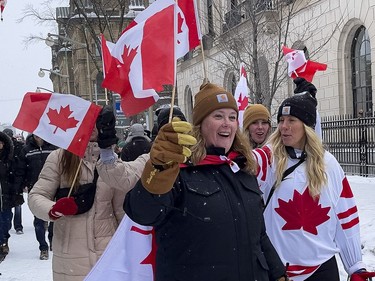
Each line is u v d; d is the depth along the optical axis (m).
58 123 3.32
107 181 3.04
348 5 16.20
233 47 13.81
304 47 18.02
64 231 3.42
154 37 2.85
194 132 2.49
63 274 3.40
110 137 2.96
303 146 3.37
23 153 7.89
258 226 2.48
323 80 17.98
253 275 2.38
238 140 2.64
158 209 2.19
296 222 3.26
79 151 3.30
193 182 2.34
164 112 4.28
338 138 14.07
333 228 3.32
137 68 2.83
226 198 2.37
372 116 14.47
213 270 2.28
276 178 3.33
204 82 2.76
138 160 3.33
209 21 17.80
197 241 2.29
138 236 2.89
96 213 3.44
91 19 17.98
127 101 3.00
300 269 3.26
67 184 3.47
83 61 38.12
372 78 15.44
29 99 3.34
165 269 2.37
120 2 15.88
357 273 3.25
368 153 13.05
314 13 17.53
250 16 12.75
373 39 15.23
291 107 3.34
